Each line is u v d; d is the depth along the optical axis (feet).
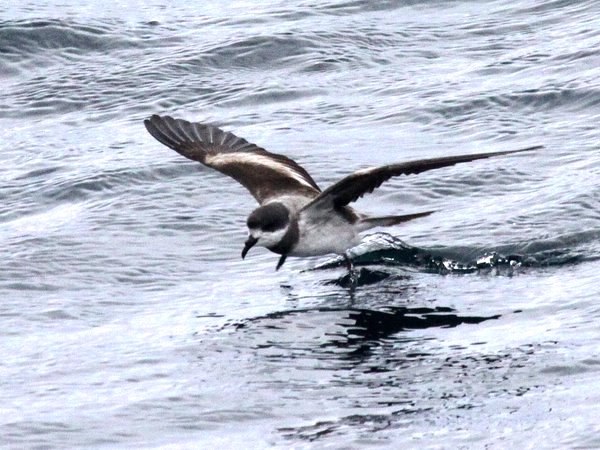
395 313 46.50
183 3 89.66
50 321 47.47
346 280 50.14
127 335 45.75
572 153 60.90
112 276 51.67
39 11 85.35
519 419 37.45
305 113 69.21
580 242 51.90
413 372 41.29
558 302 46.19
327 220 45.24
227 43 78.28
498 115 66.49
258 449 36.58
